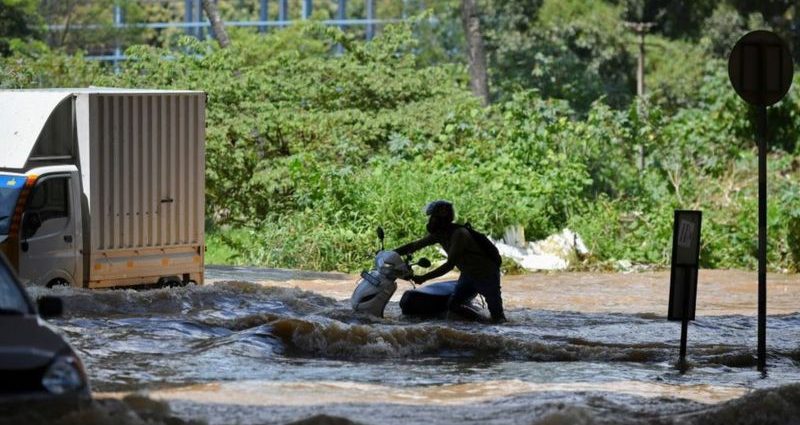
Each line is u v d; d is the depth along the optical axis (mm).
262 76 47719
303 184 40625
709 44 75125
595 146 43562
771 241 39594
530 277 35594
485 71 63281
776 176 45500
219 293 25844
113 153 27453
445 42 83875
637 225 41000
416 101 49062
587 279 35312
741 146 49812
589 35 72375
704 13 76438
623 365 20656
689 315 20219
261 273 35719
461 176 40188
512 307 28578
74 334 20922
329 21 91000
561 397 16906
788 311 29234
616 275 36562
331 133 44656
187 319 22875
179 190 28734
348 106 48688
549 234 39875
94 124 27062
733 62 20219
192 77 47438
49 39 87875
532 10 73188
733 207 41844
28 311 13422
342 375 18656
